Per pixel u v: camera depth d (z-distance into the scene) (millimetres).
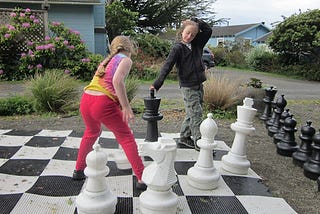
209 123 2736
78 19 12203
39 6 11930
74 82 5996
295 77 16422
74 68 9891
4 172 2965
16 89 7965
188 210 2441
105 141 4000
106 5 16578
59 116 5332
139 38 14367
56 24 10367
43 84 5535
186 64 3439
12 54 9750
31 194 2562
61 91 5543
